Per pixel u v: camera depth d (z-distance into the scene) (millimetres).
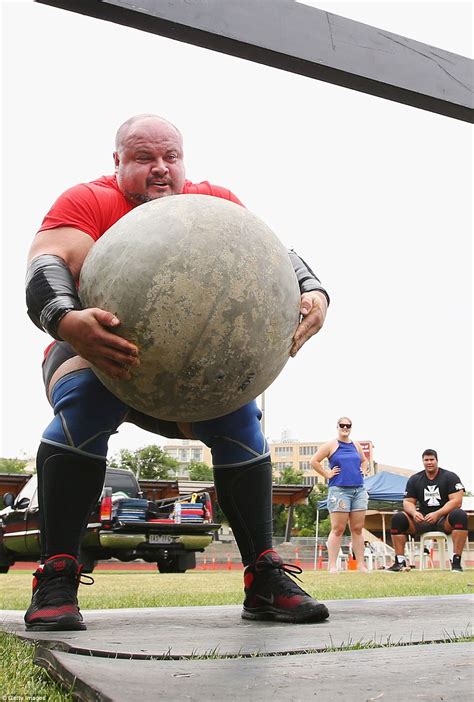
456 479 8844
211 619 2379
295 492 30188
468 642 1618
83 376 2160
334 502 8211
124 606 3504
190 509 11430
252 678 1161
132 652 1450
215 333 1722
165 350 1724
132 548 10758
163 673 1205
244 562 2373
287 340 1880
